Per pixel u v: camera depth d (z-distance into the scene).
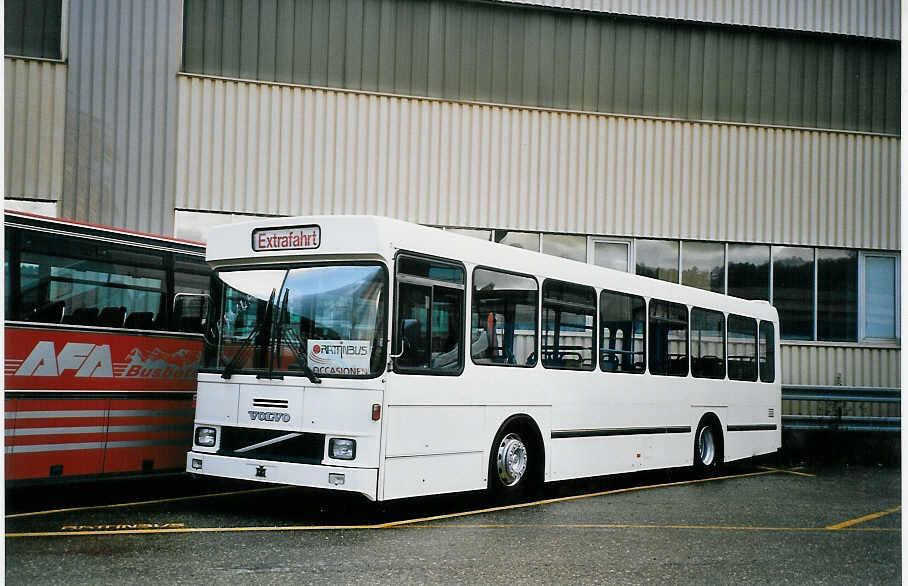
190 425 11.18
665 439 13.65
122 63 16.12
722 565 7.75
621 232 18.67
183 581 6.66
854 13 19.95
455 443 9.94
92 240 10.24
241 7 16.89
